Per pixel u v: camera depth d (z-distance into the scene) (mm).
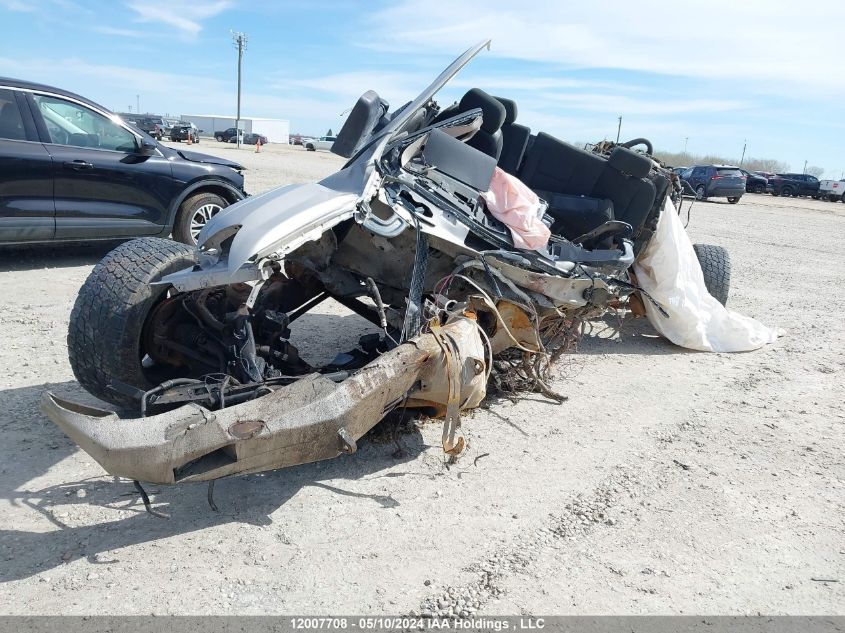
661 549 3133
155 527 3070
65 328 5605
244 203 3863
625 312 6926
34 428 3861
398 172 4156
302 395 3014
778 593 2871
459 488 3561
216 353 3635
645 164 5477
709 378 5645
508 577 2863
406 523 3213
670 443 4281
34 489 3285
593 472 3826
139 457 2621
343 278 4266
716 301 6590
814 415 4895
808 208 31859
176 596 2639
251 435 2812
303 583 2758
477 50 4457
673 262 6164
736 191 30484
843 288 10125
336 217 3590
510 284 4289
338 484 3525
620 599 2770
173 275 3484
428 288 4449
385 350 3891
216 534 3045
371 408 3184
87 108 7535
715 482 3801
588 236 5191
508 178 4562
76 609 2537
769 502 3613
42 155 7070
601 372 5641
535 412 4645
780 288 9828
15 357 4891
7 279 7113
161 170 7957
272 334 3691
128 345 3566
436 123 4957
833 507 3598
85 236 7539
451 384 3473
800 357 6414
